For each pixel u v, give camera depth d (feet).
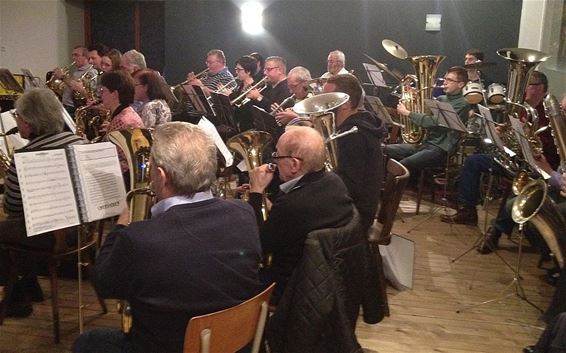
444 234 14.97
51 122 8.30
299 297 6.51
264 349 7.01
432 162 16.38
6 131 11.41
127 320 5.71
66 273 11.16
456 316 10.23
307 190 6.98
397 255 12.05
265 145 9.62
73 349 5.86
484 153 16.06
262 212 7.68
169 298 4.91
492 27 25.08
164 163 5.21
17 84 18.72
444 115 14.96
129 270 4.88
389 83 25.26
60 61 28.35
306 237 6.77
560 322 6.81
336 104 9.01
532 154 10.68
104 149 7.50
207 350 4.86
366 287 7.52
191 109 17.80
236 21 27.55
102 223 10.66
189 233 5.03
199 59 28.12
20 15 28.12
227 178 11.97
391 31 26.25
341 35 26.78
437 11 25.53
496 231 13.66
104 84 10.94
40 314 9.67
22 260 9.03
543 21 20.34
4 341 8.75
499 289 11.47
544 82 13.43
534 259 13.25
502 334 9.60
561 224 9.74
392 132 19.69
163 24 29.25
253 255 5.42
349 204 7.23
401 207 17.62
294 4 26.94
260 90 17.43
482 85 19.10
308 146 7.13
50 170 6.95
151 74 13.30
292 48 27.32
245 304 5.13
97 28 29.89
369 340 9.27
